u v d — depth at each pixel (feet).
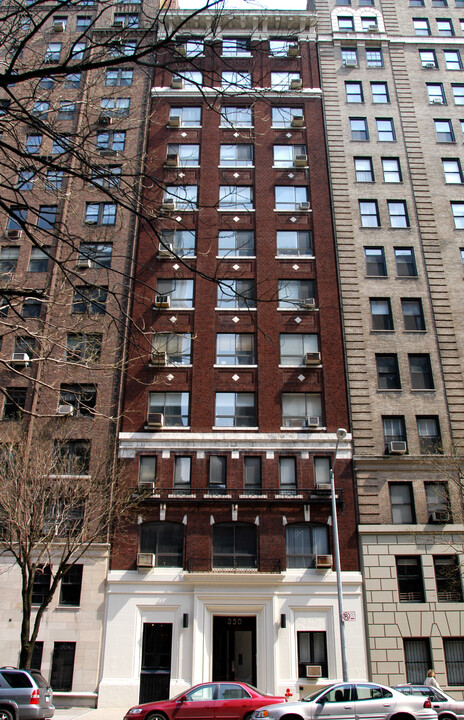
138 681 87.66
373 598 92.58
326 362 108.68
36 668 88.58
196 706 60.23
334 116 131.64
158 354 36.86
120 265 113.80
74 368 103.09
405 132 130.82
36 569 79.71
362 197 123.44
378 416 104.99
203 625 90.17
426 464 100.99
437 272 117.19
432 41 142.10
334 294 114.32
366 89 135.33
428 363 110.42
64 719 73.41
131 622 90.74
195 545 95.45
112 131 34.81
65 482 85.30
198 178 124.77
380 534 96.37
